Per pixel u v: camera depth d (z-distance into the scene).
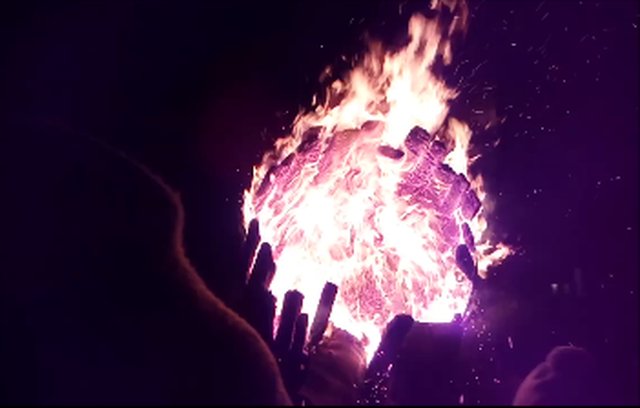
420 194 2.90
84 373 1.91
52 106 3.58
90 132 3.53
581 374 2.09
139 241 2.17
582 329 2.90
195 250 2.47
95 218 2.18
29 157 2.29
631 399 2.07
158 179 2.41
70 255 2.10
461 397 2.28
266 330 2.31
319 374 2.27
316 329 2.44
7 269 2.06
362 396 2.30
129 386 1.92
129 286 2.08
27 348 1.93
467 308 2.67
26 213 2.17
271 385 1.98
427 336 2.39
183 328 2.03
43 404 1.86
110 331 1.99
